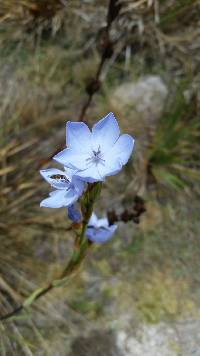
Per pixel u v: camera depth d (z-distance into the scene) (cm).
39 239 27
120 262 26
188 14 32
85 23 33
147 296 26
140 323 25
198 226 28
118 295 25
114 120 15
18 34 32
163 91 31
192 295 26
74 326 25
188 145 30
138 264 26
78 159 15
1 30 32
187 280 26
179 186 29
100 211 28
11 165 28
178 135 28
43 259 26
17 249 26
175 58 32
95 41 32
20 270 26
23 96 30
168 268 27
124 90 31
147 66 32
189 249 27
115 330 24
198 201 29
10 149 28
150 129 30
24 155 29
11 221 26
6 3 30
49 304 25
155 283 26
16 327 24
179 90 29
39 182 28
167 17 31
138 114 30
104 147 16
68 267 19
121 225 27
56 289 25
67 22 33
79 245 18
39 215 27
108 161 15
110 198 28
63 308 25
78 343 24
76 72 32
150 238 27
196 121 29
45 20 32
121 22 32
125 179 29
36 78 31
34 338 24
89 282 26
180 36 33
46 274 26
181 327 25
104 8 33
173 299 26
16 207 27
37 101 30
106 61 32
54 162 28
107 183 29
